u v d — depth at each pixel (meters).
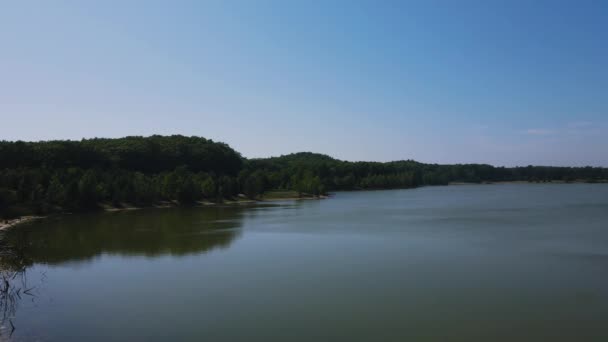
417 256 49.25
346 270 42.75
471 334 26.28
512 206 122.56
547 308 30.75
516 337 25.75
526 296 33.56
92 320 29.23
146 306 32.09
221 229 75.06
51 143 155.38
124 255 51.38
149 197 134.62
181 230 74.06
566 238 61.38
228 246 57.16
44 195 113.62
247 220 90.81
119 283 38.62
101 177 135.38
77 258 49.75
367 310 30.73
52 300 33.72
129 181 133.12
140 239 63.69
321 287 36.72
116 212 116.12
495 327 27.33
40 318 29.66
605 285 36.41
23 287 37.25
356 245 57.00
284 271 42.59
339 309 30.98
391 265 44.72
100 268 44.62
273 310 30.92
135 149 175.12
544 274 40.38
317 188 182.12
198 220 91.62
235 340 25.72
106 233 70.69
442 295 34.06
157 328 27.69
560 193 198.25
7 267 43.38
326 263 46.03
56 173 125.50
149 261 47.94
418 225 78.94
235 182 165.25
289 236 65.69
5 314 30.53
